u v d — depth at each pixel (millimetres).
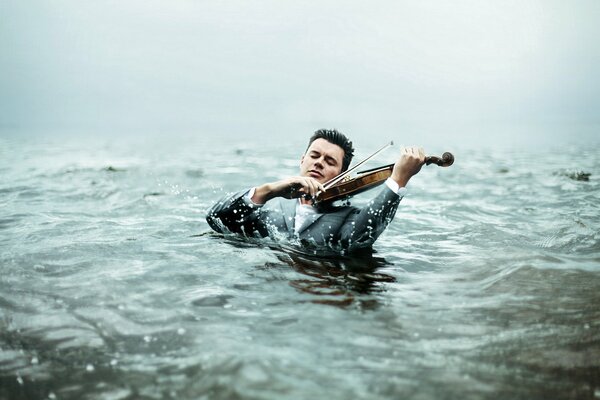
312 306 1865
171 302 1874
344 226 2869
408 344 1543
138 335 1591
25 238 2850
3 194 4684
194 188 5348
